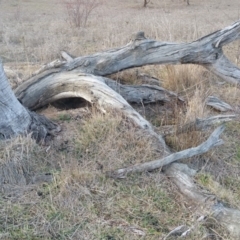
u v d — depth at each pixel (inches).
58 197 140.3
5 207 135.7
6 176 147.6
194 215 138.2
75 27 503.8
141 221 135.0
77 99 213.9
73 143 169.9
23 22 573.9
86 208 137.9
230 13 705.0
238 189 160.1
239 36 229.9
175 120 201.8
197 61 228.5
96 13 702.5
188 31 402.3
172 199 146.3
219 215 136.9
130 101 218.7
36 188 145.5
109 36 410.0
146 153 164.1
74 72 208.5
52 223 131.0
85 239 126.3
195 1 952.9
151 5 876.0
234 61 313.6
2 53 367.6
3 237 124.1
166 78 255.4
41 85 208.7
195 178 156.2
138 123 175.9
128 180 152.3
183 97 228.2
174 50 223.3
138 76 256.8
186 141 180.2
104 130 172.6
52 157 161.8
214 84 262.8
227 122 204.8
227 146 187.5
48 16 662.5
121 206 140.3
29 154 157.2
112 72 225.9
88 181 148.9
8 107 164.2
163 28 390.3
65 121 187.8
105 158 162.1
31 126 172.6
